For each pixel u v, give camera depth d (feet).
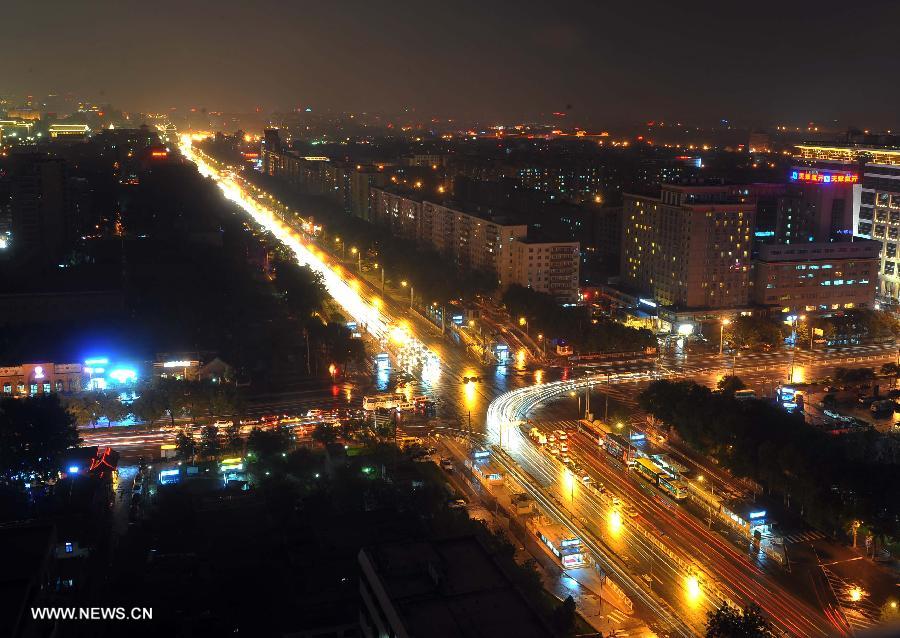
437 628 513.04
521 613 529.86
